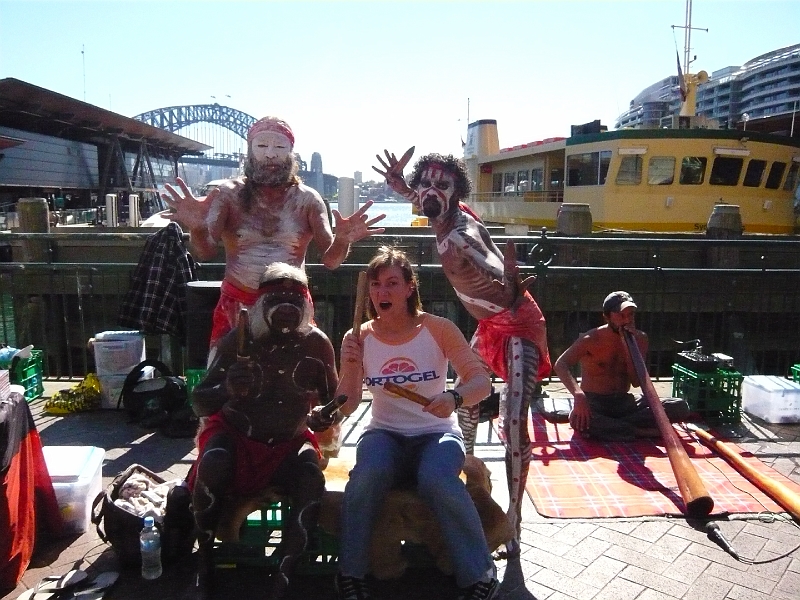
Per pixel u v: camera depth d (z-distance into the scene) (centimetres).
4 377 307
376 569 299
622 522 376
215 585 308
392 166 391
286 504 308
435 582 316
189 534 332
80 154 3070
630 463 462
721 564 332
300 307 296
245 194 363
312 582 314
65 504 354
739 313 1006
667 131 1377
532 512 390
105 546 347
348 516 280
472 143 2308
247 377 293
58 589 300
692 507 380
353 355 311
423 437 302
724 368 557
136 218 2045
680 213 1415
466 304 371
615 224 1421
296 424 301
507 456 346
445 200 365
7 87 2205
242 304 365
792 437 514
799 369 602
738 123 2045
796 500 382
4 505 300
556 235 1126
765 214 1465
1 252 1057
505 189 2081
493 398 548
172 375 562
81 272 972
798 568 327
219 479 286
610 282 997
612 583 315
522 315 355
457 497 274
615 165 1400
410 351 308
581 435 508
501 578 319
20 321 922
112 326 980
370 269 310
